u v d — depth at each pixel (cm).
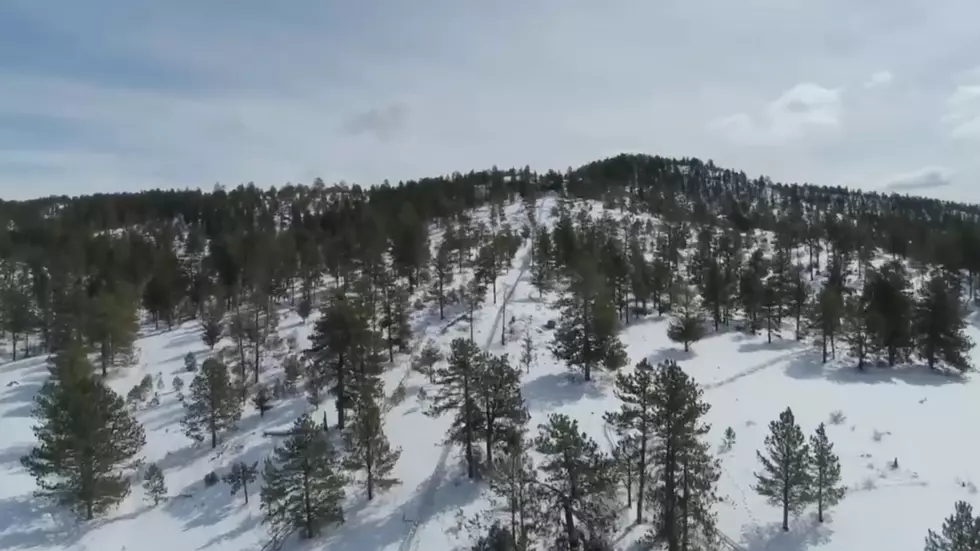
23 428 5334
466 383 4269
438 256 9538
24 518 4066
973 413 5203
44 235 11225
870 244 12194
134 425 4588
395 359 6588
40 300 7931
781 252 10800
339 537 3728
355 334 4944
